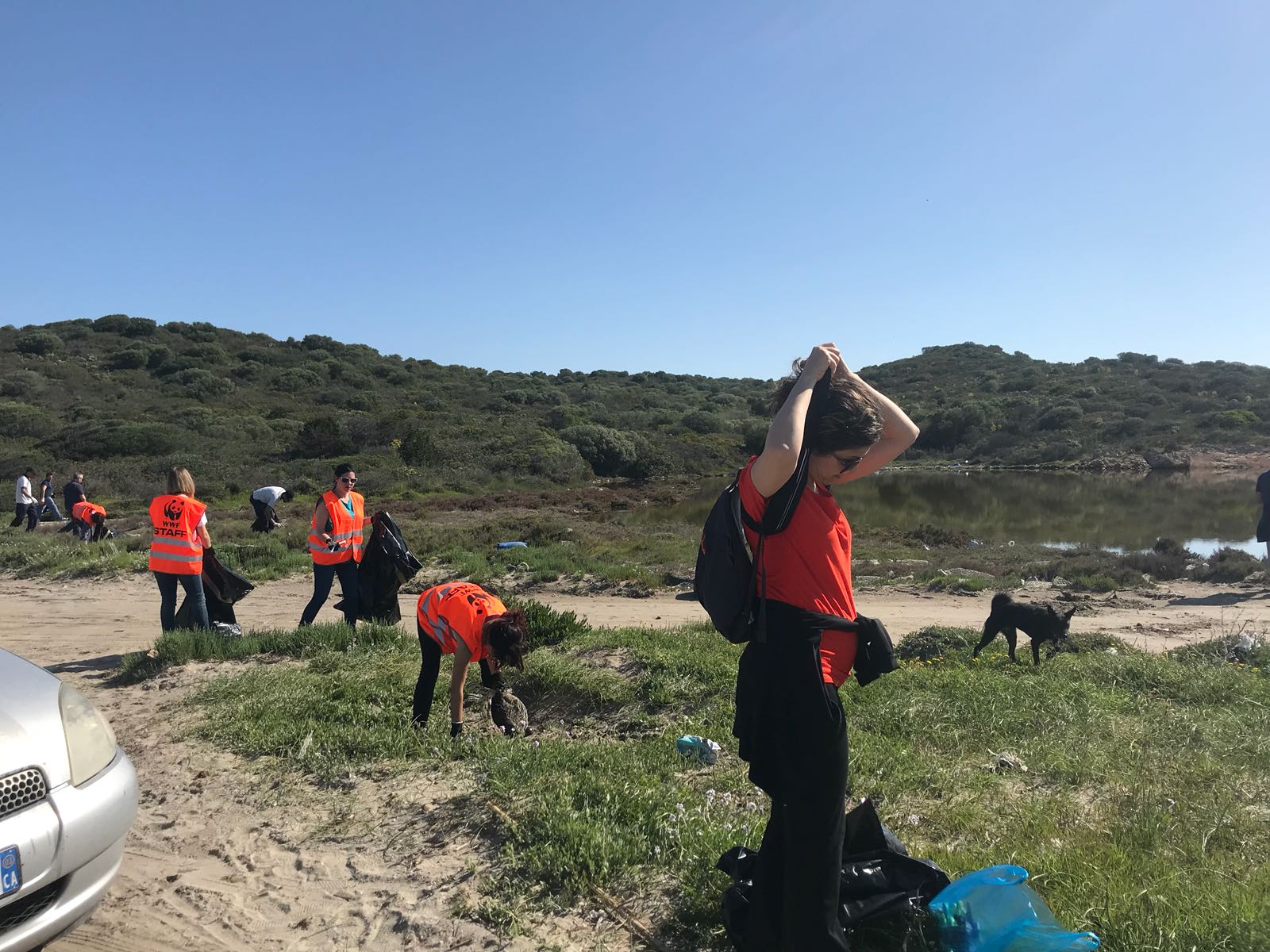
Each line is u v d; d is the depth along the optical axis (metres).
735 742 4.93
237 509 25.02
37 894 2.77
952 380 94.38
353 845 3.89
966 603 12.16
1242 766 4.44
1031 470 51.19
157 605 10.98
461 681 4.96
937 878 2.77
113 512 25.28
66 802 2.85
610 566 14.03
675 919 3.04
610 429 49.12
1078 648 8.01
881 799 4.02
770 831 2.52
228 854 3.89
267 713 5.50
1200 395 66.31
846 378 2.49
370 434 41.91
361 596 8.12
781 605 2.33
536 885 3.35
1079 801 4.06
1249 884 2.98
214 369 69.75
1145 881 3.00
